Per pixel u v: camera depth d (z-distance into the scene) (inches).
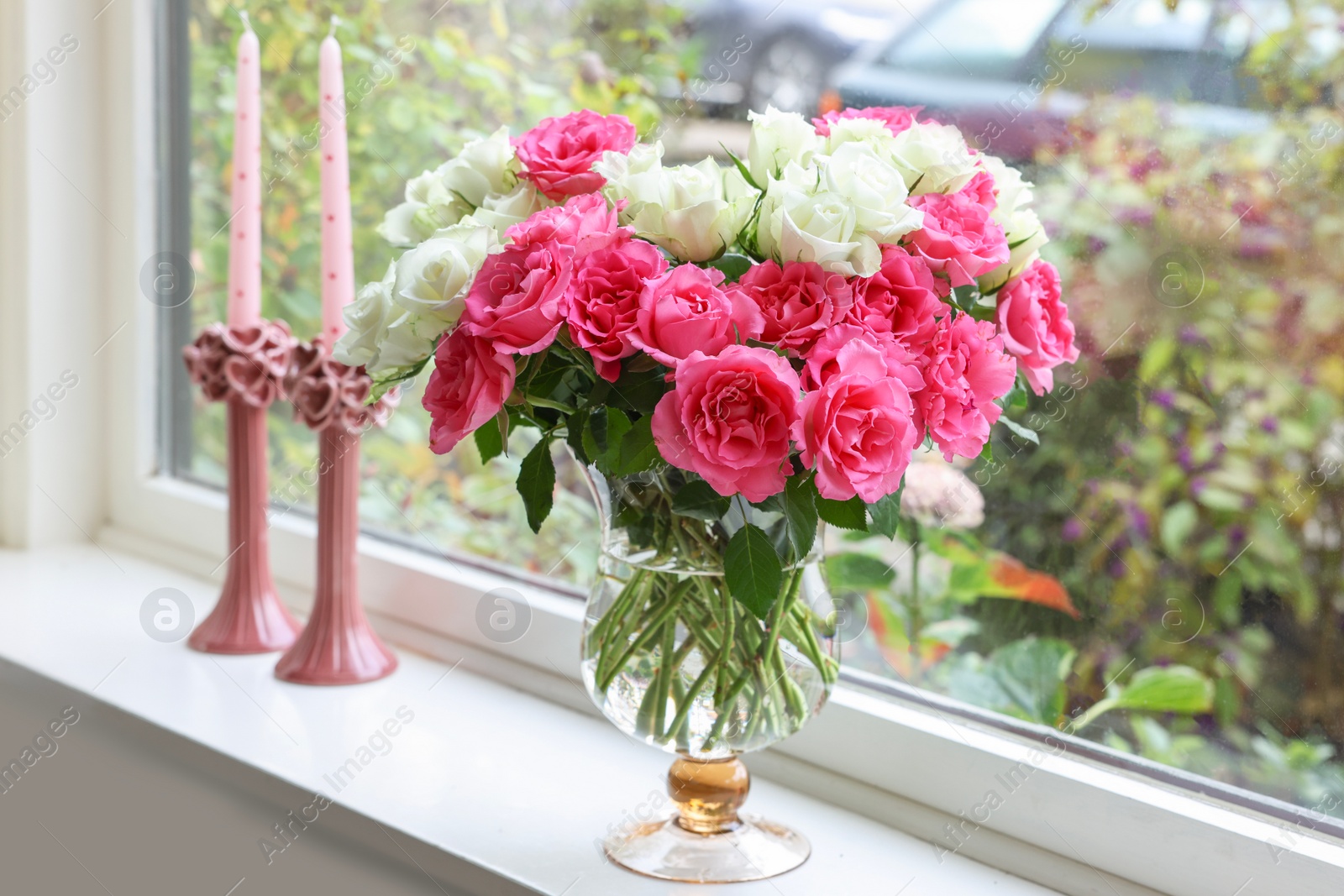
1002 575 36.7
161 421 55.6
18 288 52.8
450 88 45.7
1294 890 30.3
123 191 53.3
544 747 39.6
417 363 26.8
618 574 30.1
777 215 24.9
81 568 54.0
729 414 23.0
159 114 53.1
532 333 24.0
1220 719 33.2
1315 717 31.6
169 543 54.9
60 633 46.6
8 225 52.4
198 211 53.3
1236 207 32.0
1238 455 32.5
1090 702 35.3
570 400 26.8
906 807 35.6
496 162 29.0
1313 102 30.6
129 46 51.8
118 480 56.5
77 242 53.8
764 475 23.3
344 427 41.7
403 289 25.2
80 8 51.8
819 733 37.4
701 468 23.1
